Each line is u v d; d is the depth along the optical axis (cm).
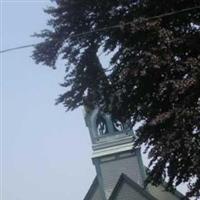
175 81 1912
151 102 2109
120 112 2230
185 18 2039
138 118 2203
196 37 1973
